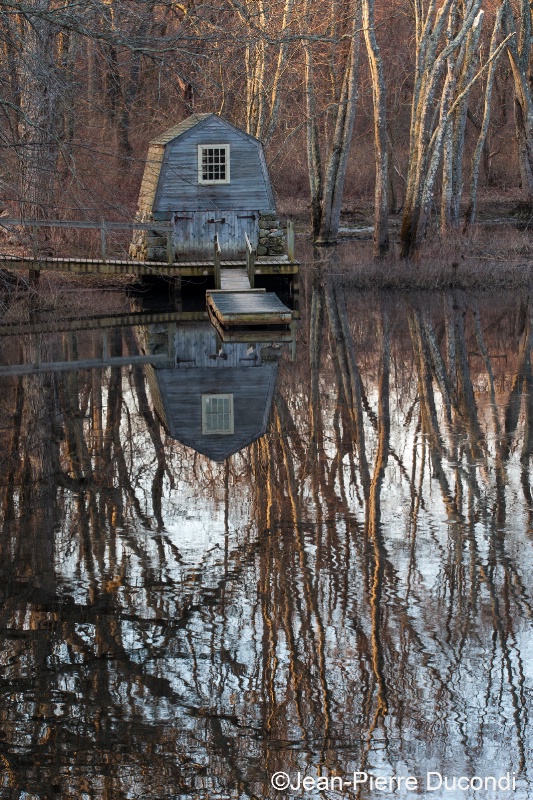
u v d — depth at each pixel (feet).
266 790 20.17
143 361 64.59
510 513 35.42
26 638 25.99
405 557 31.30
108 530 33.91
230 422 49.11
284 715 22.57
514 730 22.00
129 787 20.18
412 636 26.07
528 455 42.70
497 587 28.91
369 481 39.37
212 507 36.35
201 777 20.49
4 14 46.29
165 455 43.19
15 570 30.35
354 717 22.49
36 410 50.67
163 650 25.38
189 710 22.80
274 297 83.15
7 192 66.49
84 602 28.19
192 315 85.51
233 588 29.07
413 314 84.79
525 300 91.81
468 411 50.96
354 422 49.11
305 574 30.01
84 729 21.99
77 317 83.71
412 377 59.77
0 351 67.15
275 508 36.32
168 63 49.85
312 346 70.64
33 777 20.44
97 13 48.83
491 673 24.22
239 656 25.11
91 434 46.34
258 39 65.26
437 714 22.65
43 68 49.47
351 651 25.36
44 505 36.45
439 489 38.32
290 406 52.65
